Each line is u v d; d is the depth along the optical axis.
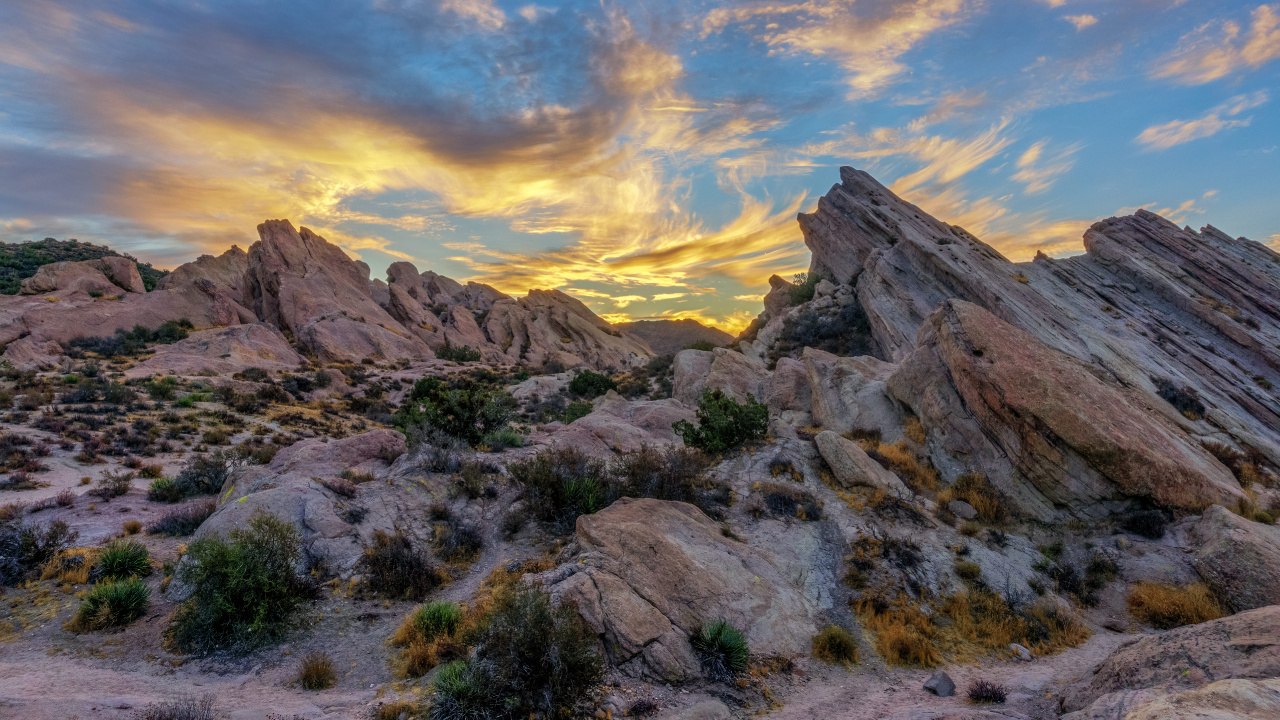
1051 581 14.09
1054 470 16.58
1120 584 13.77
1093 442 15.95
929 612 12.88
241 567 10.50
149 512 17.08
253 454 25.30
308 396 47.12
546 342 104.12
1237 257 43.19
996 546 15.41
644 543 12.66
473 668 8.36
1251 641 6.78
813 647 11.38
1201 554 13.45
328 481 16.36
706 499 17.06
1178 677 6.90
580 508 15.82
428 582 12.80
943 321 21.98
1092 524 15.86
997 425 18.28
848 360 29.06
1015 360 18.75
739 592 12.18
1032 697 9.24
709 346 61.84
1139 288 39.06
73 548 12.95
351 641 10.65
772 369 43.41
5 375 39.12
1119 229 45.72
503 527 15.52
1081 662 10.87
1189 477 15.58
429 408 22.05
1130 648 8.20
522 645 8.46
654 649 10.08
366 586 12.56
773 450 20.73
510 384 63.28
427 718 7.88
